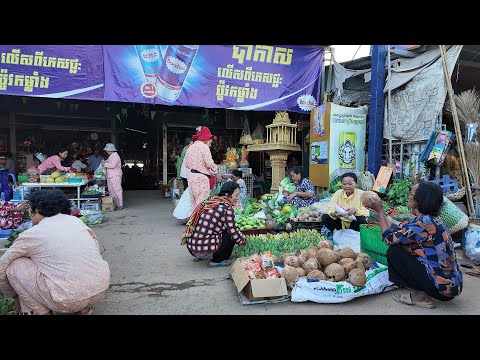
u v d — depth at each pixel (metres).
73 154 11.45
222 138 11.83
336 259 3.41
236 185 4.07
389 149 6.84
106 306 3.04
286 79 7.68
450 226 4.54
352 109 6.79
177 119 11.55
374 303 3.11
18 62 6.39
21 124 11.82
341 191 4.77
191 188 6.11
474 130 5.30
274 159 7.86
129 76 6.88
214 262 4.11
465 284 3.57
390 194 5.93
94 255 2.67
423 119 6.23
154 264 4.22
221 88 7.37
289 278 3.18
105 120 12.95
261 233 5.11
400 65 6.75
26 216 5.82
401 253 3.04
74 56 6.61
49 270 2.50
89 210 7.02
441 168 6.18
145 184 14.20
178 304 3.08
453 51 5.76
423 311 2.95
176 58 7.07
